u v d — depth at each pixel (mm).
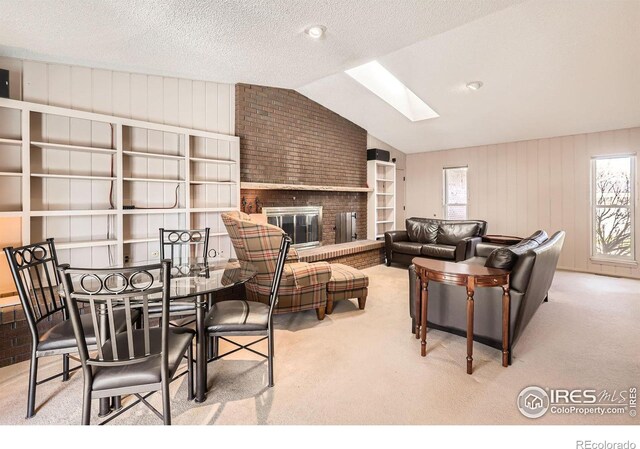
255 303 2303
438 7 2391
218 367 2293
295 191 5059
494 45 3324
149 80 3525
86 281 2076
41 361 2420
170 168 3689
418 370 2248
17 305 2367
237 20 2445
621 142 4949
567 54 3340
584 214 5305
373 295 4031
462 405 1855
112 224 3285
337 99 5172
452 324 2662
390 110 5383
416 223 5926
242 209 4371
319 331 2928
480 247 4934
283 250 2029
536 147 5758
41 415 1778
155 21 2365
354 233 6164
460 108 4898
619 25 2867
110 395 1429
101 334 1804
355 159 6145
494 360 2385
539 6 2740
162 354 1468
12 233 2584
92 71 3152
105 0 2029
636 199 4871
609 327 3010
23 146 2578
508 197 6078
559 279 4867
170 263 1433
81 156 3100
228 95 4184
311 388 2029
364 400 1903
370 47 3004
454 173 6855
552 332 2893
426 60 3691
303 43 2898
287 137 4852
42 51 2680
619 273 5016
